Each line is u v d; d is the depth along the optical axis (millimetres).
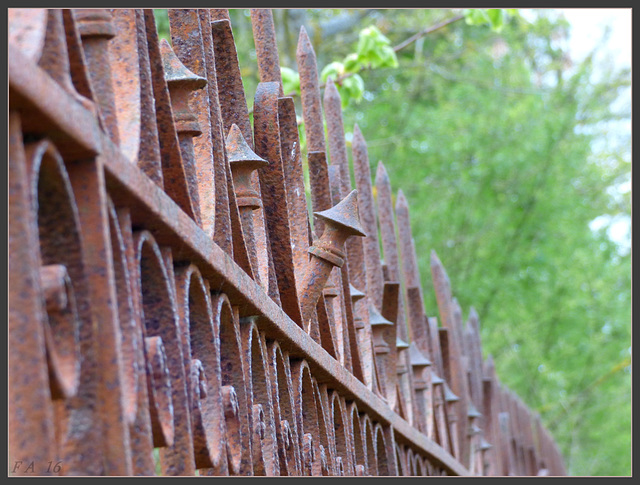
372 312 2613
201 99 1327
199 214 1206
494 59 13227
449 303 4051
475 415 4133
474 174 11562
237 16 9891
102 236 831
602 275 13039
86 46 968
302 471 1629
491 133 11758
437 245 12234
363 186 2791
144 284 1027
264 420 1438
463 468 3908
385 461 2527
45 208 800
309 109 2260
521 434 6914
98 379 816
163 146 1113
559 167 12109
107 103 960
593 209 14609
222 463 1168
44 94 737
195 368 1087
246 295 1319
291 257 1680
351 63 4305
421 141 12148
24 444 694
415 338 3352
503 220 11930
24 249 709
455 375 4004
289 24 10758
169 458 1017
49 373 736
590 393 13672
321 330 1986
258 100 1707
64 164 837
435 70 11984
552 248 12570
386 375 2717
